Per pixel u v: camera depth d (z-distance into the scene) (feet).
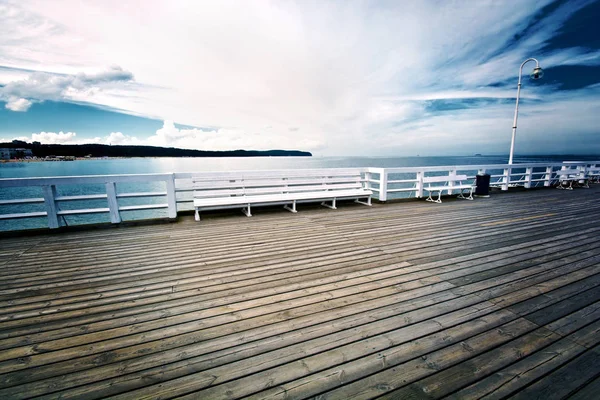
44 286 8.28
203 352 5.26
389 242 12.50
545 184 34.91
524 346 5.41
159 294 7.73
